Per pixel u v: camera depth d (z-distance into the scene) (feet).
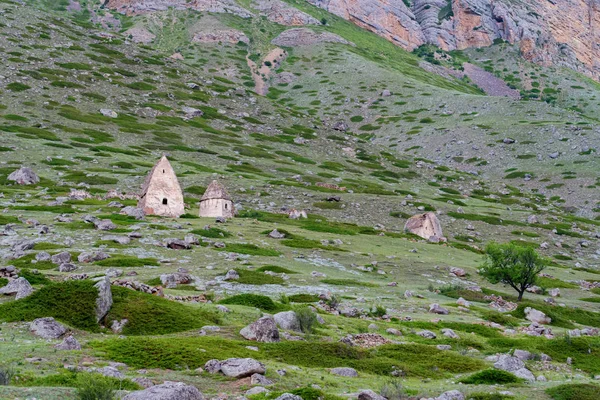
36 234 210.18
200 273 169.27
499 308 178.60
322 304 141.18
